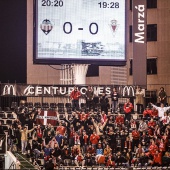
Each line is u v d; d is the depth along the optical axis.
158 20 98.00
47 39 76.56
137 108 78.31
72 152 66.75
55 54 76.69
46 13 76.50
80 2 77.06
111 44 77.50
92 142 68.75
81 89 78.00
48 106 79.06
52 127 70.38
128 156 67.38
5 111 78.25
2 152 61.94
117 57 77.56
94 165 66.25
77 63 77.06
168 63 97.00
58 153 65.88
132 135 70.44
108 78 94.25
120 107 79.19
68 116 76.38
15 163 51.69
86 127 72.06
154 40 98.06
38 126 69.88
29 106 77.94
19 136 68.12
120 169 65.31
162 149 68.88
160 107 76.06
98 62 77.25
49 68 93.94
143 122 73.19
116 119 73.50
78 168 64.56
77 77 81.00
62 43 76.75
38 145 67.94
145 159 67.56
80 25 77.00
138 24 79.56
